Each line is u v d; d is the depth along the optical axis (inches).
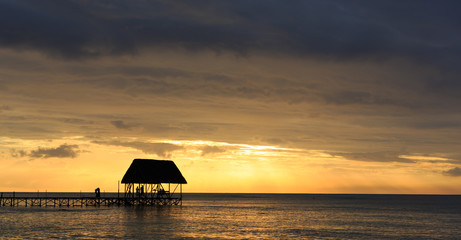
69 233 2055.9
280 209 4621.1
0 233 2048.5
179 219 2829.7
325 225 2677.2
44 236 1957.4
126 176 3602.4
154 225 2418.8
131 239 1900.8
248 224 2669.8
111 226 2340.1
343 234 2224.4
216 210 4158.5
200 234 2116.1
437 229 2498.8
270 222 2842.0
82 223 2476.6
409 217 3432.6
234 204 6067.9
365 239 2060.8
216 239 1968.5
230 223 2709.2
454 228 2554.1
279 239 2020.2
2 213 3223.4
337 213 3917.3
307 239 2034.9
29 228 2237.9
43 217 2851.9
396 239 2074.3
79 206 4188.0
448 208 5027.1
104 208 3772.1
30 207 4067.4
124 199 4005.9
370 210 4488.2
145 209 3693.4
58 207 4030.5
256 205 5748.0
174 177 3777.1
